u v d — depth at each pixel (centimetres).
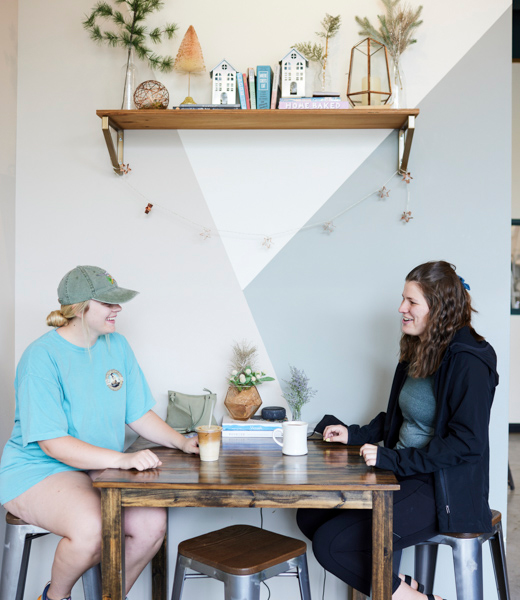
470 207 222
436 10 222
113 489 152
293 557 169
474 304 221
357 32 223
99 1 227
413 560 221
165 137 226
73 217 227
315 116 206
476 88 221
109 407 187
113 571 153
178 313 227
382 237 224
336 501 151
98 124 227
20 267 228
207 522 225
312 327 225
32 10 228
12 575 173
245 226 226
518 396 575
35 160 228
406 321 181
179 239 227
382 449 166
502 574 177
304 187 225
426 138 222
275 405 225
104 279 184
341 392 225
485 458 173
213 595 223
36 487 169
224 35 225
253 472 160
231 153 225
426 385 179
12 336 226
